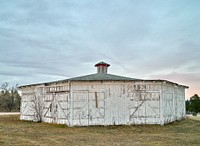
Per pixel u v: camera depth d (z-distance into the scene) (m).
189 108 43.19
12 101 56.72
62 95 19.33
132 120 18.27
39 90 22.75
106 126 17.59
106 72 23.05
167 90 20.50
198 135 13.95
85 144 10.90
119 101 18.30
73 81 17.92
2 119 25.23
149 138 12.72
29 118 23.98
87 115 18.05
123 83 18.38
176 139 12.42
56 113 19.97
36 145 10.60
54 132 14.97
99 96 18.19
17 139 12.20
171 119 21.11
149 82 18.62
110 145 10.68
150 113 18.50
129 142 11.46
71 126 17.72
